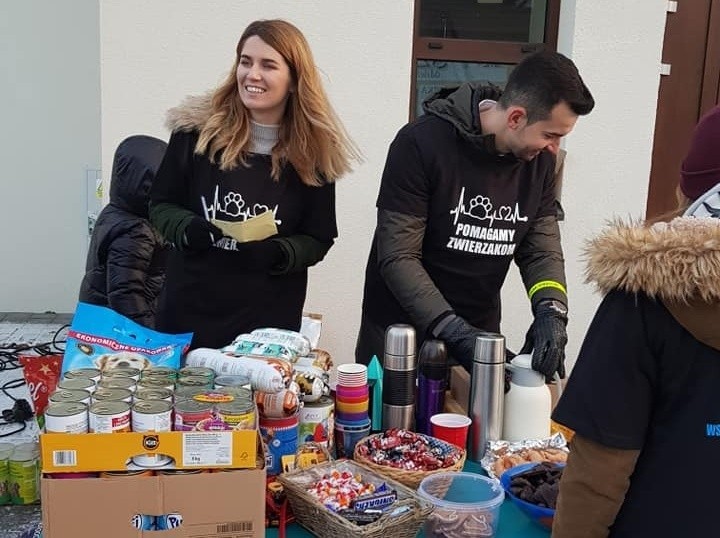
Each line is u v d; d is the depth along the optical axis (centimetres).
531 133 187
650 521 108
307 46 205
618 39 358
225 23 336
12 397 364
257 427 125
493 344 164
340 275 362
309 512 132
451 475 143
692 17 374
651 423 110
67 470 116
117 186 271
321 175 217
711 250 98
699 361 105
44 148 516
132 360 149
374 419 177
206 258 213
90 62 511
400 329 169
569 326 378
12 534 188
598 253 109
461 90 205
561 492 113
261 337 161
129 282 262
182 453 118
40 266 530
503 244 210
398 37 347
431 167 199
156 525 117
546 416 171
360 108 350
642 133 368
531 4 370
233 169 209
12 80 505
